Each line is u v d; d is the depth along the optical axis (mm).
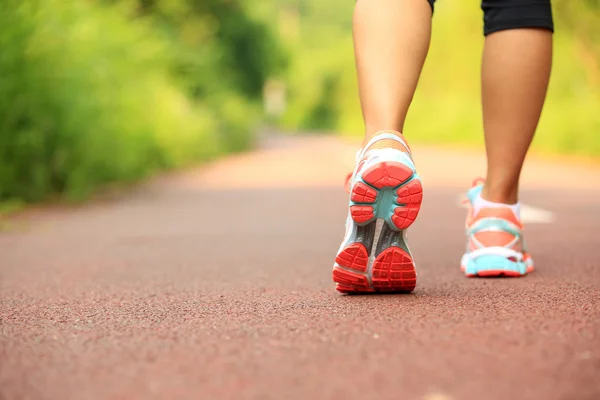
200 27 23141
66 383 1483
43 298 2719
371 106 2344
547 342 1699
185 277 3250
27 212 6988
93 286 3039
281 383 1452
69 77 7652
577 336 1755
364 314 2119
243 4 26359
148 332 1967
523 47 2904
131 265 3740
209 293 2727
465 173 12750
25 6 7219
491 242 3008
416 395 1350
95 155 8297
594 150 16562
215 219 6289
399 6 2418
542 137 18625
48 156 7793
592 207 6711
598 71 19016
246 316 2168
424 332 1840
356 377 1472
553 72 19594
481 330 1845
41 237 5195
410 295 2477
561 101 19500
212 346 1772
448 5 28812
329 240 4762
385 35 2387
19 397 1399
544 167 13148
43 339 1901
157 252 4277
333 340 1788
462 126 28281
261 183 10953
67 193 8094
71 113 7719
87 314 2303
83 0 9242
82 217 6574
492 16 2951
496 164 3004
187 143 16328
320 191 9359
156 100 13750
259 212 6887
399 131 2352
